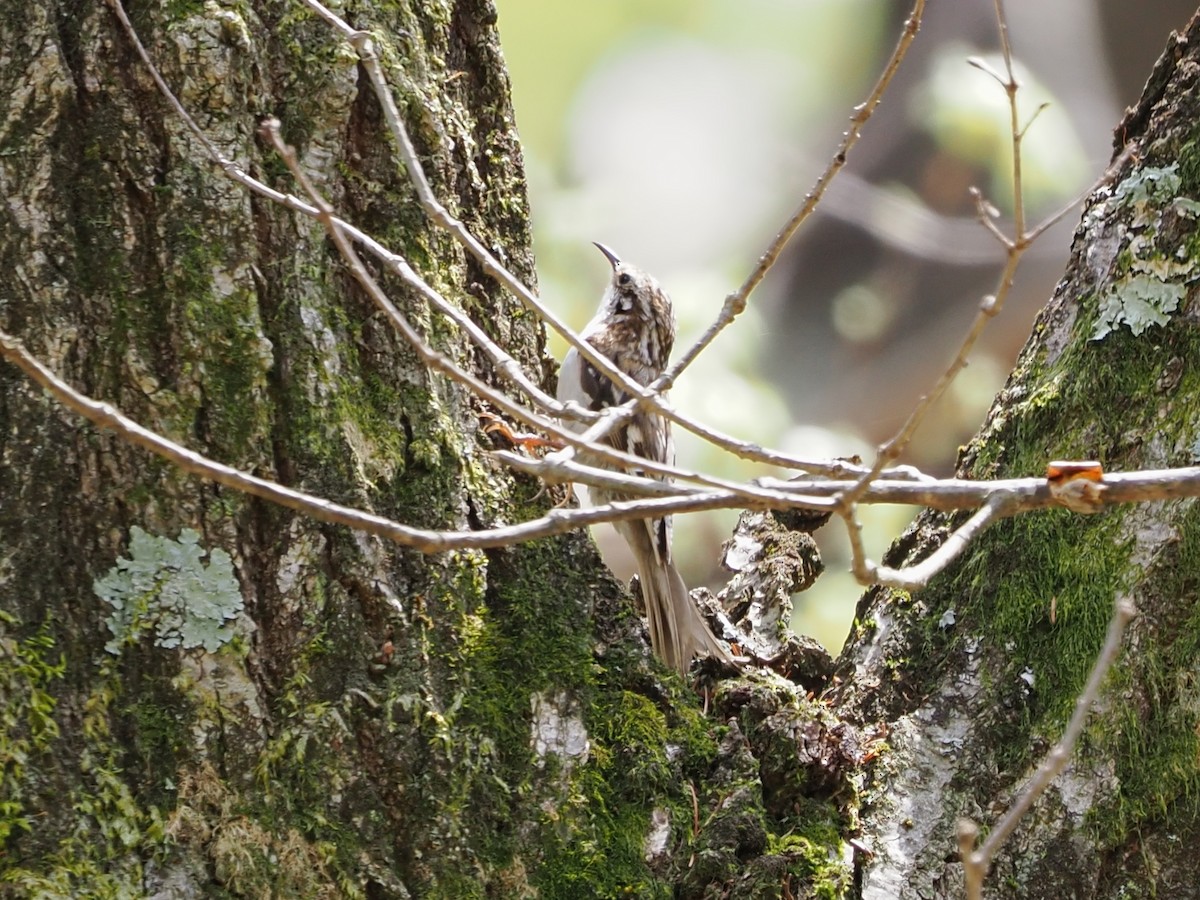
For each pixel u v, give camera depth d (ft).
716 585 37.55
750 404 35.01
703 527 37.76
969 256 50.31
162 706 14.82
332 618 15.48
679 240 47.91
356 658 15.52
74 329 15.05
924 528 19.70
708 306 36.35
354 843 15.01
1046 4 53.16
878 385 50.62
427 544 11.81
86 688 14.57
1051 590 17.84
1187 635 17.06
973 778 17.49
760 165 49.11
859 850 17.15
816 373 50.78
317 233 16.11
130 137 15.40
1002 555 18.28
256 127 15.98
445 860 15.28
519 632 16.90
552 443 17.48
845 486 13.24
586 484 12.87
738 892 16.21
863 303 50.75
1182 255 17.92
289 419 15.69
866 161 50.55
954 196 50.24
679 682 17.88
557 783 16.34
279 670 15.28
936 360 50.55
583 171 45.70
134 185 15.39
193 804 14.65
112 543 14.93
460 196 18.08
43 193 15.08
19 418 14.76
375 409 16.35
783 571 21.38
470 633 16.40
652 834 16.49
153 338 15.28
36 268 14.96
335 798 15.08
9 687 14.17
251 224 15.75
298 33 16.35
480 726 16.02
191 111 15.64
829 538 37.11
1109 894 16.61
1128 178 18.57
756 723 17.60
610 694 17.30
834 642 35.12
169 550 15.03
